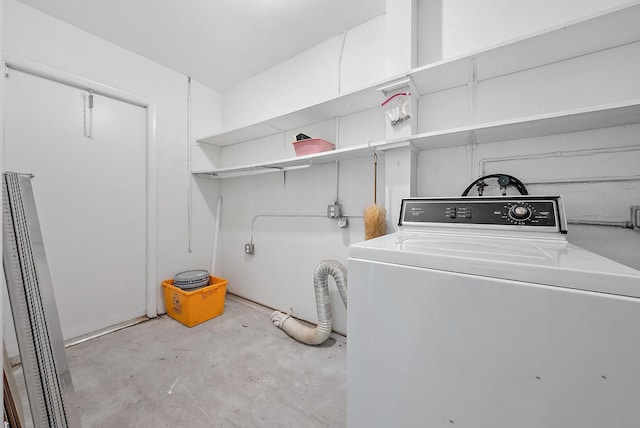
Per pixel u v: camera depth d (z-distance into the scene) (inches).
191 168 101.7
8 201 32.3
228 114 108.4
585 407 20.1
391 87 55.7
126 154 83.7
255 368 61.9
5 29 60.6
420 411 26.8
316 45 80.6
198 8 65.3
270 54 85.6
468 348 24.4
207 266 108.4
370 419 30.0
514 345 22.5
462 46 55.4
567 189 46.6
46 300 35.2
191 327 82.4
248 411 48.9
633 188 41.8
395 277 28.5
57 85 69.3
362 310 30.7
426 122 60.2
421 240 37.4
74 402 36.1
